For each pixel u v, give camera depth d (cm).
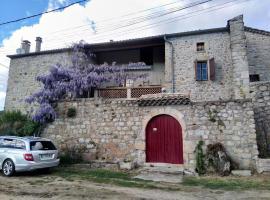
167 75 1440
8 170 840
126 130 1061
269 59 1548
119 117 1084
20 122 1308
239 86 1295
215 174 877
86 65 1595
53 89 1312
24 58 1745
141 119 1049
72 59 1594
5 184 704
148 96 1069
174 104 1018
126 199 560
